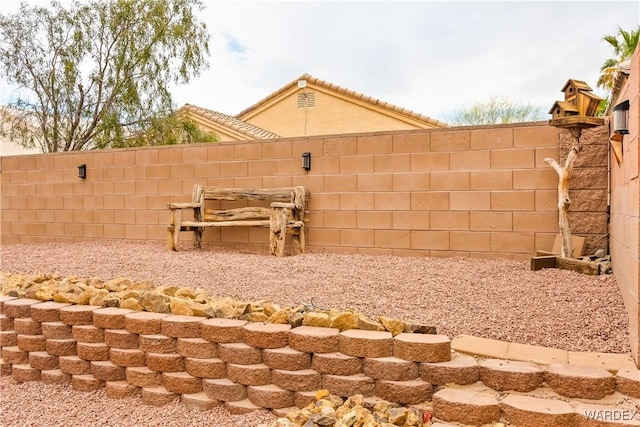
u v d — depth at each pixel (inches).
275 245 248.8
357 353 118.5
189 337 138.2
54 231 349.1
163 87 503.2
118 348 147.6
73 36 477.4
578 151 199.3
